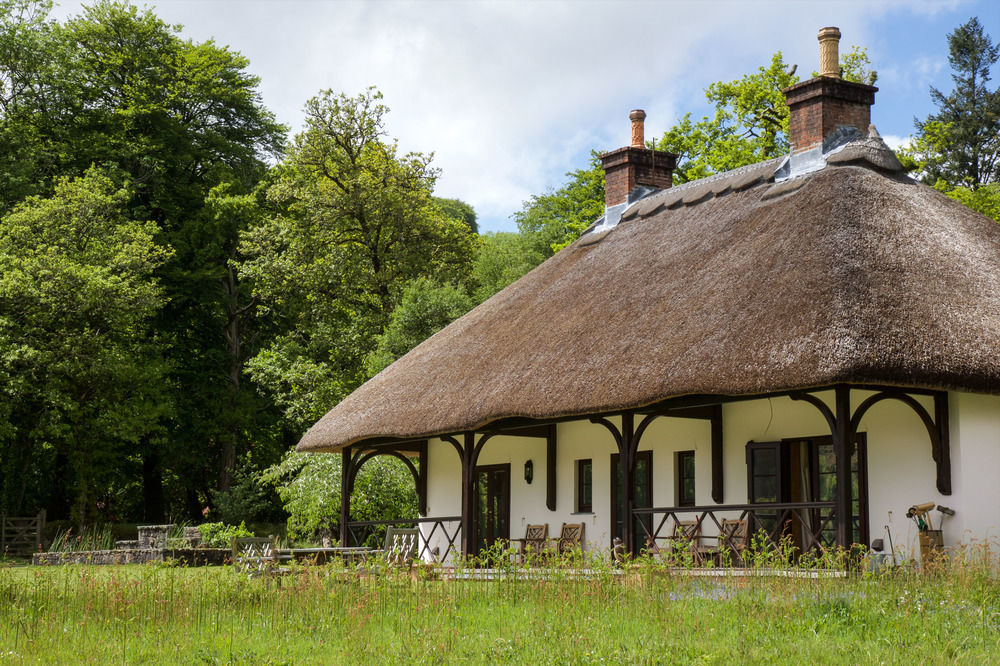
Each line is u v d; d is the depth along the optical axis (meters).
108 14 41.81
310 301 38.72
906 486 14.98
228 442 42.38
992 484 14.47
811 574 13.07
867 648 9.56
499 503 22.64
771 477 16.83
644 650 9.80
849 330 13.07
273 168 44.56
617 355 16.23
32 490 39.97
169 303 41.69
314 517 28.48
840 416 13.41
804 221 16.27
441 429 18.78
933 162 49.59
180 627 11.88
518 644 10.34
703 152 39.94
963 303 14.19
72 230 34.16
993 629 10.23
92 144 40.12
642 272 19.03
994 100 50.34
